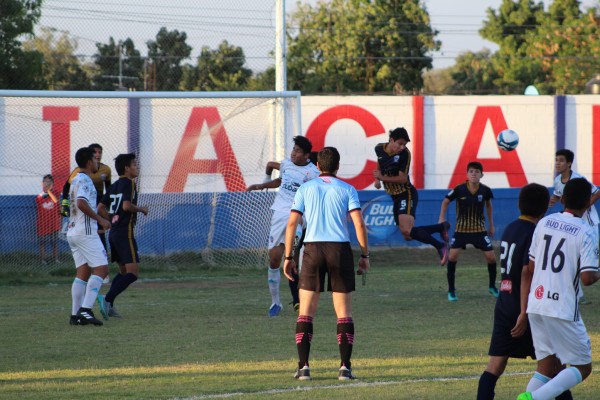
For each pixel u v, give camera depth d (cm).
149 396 1975
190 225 5694
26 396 1984
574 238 1741
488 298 4116
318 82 14038
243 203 5750
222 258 5700
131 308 3762
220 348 2698
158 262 5619
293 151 3481
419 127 7619
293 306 3722
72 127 5784
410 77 14400
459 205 4109
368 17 14612
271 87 8119
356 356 2541
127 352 2628
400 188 3875
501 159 7712
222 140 5856
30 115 5706
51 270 5388
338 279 2200
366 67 14288
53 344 2783
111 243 3447
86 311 3228
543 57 15788
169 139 5866
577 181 1794
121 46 7700
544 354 1784
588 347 1766
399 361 2447
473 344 2753
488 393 1831
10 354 2598
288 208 3425
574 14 17050
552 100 7725
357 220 2227
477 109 7675
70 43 7588
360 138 7581
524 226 1870
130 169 3397
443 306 3794
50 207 5419
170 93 5584
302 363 2189
